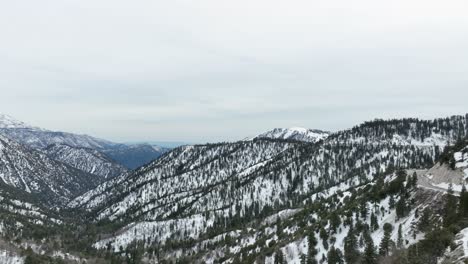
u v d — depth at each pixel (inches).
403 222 5393.7
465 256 3233.3
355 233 5821.9
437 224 4830.2
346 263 5383.9
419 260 3848.4
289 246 6761.8
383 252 4909.0
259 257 7175.2
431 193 5472.4
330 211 7628.0
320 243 6304.1
